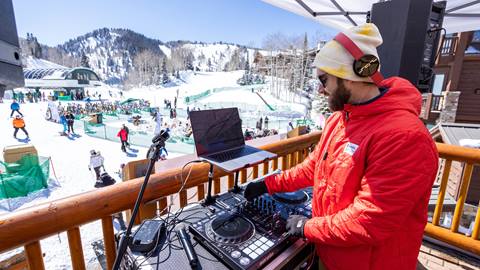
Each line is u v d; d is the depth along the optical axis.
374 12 2.34
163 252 0.91
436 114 7.91
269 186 1.24
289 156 2.45
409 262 0.91
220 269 0.85
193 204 1.23
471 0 2.74
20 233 0.90
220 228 0.97
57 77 55.56
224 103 37.22
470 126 4.75
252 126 21.12
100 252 2.17
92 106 31.00
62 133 15.96
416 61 2.16
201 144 1.17
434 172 0.77
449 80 8.43
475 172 6.27
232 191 1.35
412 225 0.87
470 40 8.06
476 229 1.92
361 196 0.82
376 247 0.89
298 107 33.47
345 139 0.92
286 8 3.11
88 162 10.51
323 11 3.22
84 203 1.06
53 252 4.19
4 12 0.72
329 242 0.87
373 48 0.82
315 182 1.08
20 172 7.62
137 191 1.22
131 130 18.36
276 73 50.94
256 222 1.03
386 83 0.95
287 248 0.95
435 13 2.34
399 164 0.74
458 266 1.92
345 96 0.88
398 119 0.79
